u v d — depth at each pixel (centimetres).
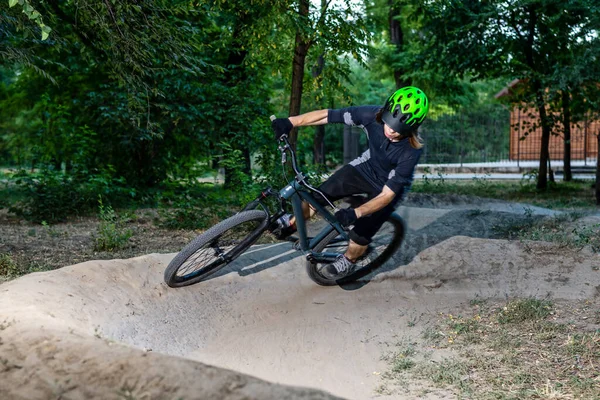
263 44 967
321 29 916
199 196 1131
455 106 2205
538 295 531
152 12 723
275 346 433
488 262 606
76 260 663
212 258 520
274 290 539
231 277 546
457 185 1741
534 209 1039
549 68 1474
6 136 1570
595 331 444
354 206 513
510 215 920
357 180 486
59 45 796
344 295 536
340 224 502
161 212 947
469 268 594
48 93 1394
